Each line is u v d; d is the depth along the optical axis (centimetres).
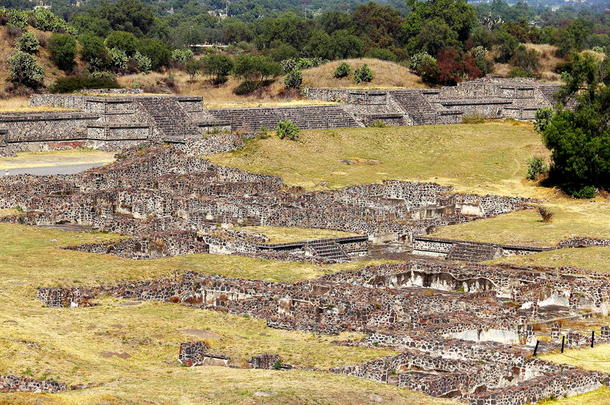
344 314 9056
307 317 9088
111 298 9625
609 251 12200
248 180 17075
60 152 19575
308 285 10000
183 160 17688
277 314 9188
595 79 19738
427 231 14125
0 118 19338
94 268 10638
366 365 7606
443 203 16038
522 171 18088
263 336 8488
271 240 12744
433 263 11481
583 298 10400
